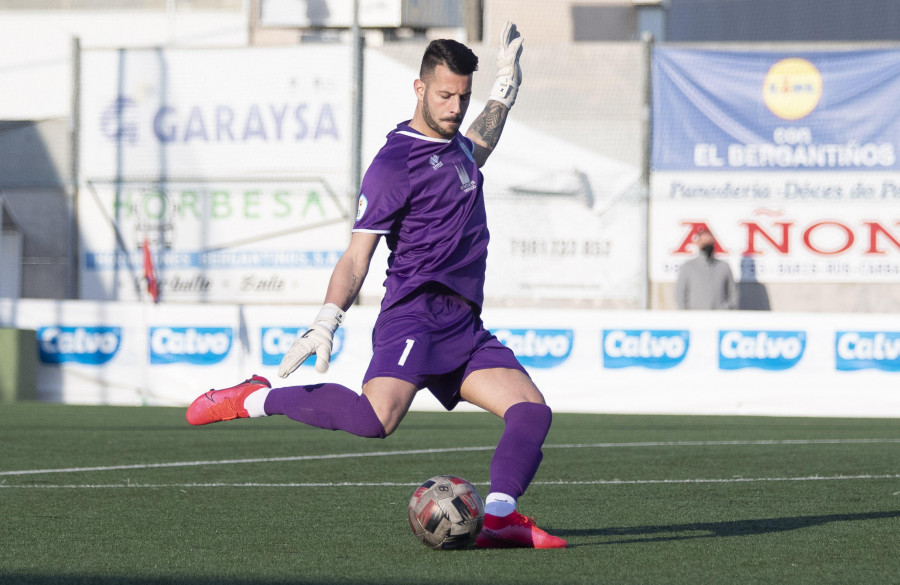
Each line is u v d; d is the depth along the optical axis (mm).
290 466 26797
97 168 60125
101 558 14664
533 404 14727
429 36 69688
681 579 13070
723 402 46344
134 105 59812
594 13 68812
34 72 75375
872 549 15359
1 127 61000
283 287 59250
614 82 57250
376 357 14594
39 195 61719
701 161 56812
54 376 49781
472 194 15031
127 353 49156
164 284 59688
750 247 56844
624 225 57156
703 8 71000
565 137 57438
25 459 28000
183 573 13539
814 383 46031
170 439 33719
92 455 29016
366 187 14742
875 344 45938
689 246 57031
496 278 57625
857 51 56156
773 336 46219
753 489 22672
